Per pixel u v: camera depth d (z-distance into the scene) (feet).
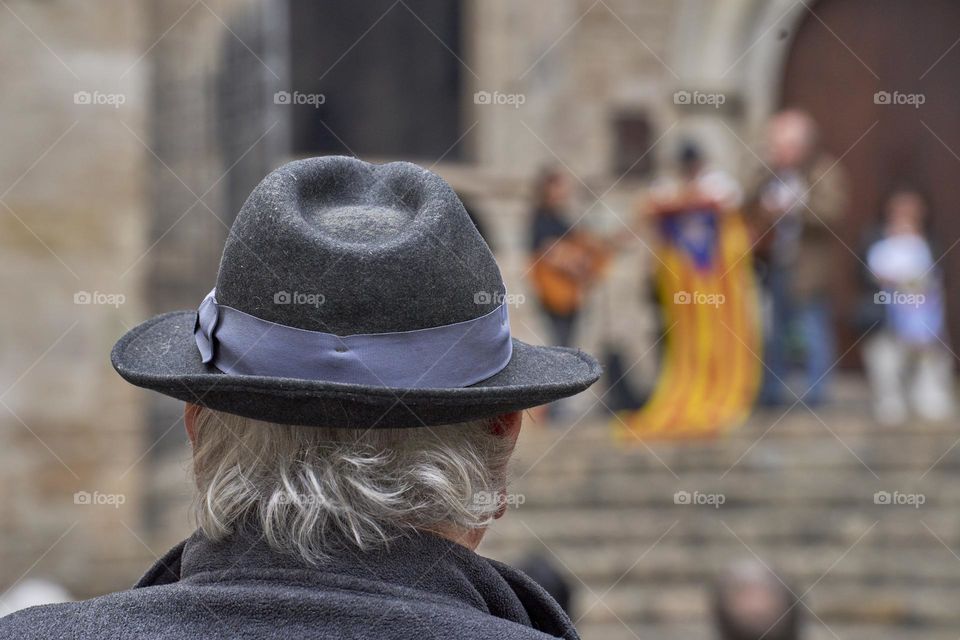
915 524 29.63
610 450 31.24
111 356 5.28
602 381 35.32
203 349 5.17
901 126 46.29
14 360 29.73
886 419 33.42
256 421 4.84
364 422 4.70
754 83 47.03
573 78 47.47
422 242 4.90
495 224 44.27
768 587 14.87
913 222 36.60
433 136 48.29
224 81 31.71
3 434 29.60
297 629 4.49
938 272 36.78
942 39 46.11
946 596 27.91
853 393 41.42
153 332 5.71
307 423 4.72
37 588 24.43
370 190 5.30
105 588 29.27
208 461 5.04
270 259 4.88
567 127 47.29
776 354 32.17
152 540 29.86
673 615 27.30
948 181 45.96
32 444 29.73
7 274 29.81
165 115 31.68
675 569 28.66
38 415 29.81
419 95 48.29
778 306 32.07
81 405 29.99
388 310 4.82
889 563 28.76
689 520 29.84
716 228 31.09
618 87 47.47
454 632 4.51
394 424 4.72
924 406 35.53
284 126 31.96
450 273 4.94
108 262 30.32
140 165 30.48
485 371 5.11
